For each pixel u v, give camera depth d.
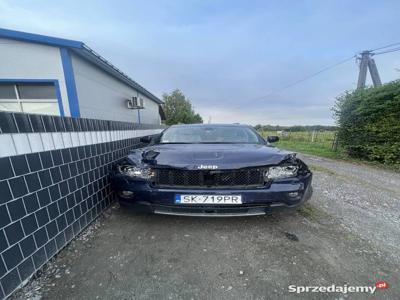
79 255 1.67
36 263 1.45
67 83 4.98
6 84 5.06
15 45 4.70
